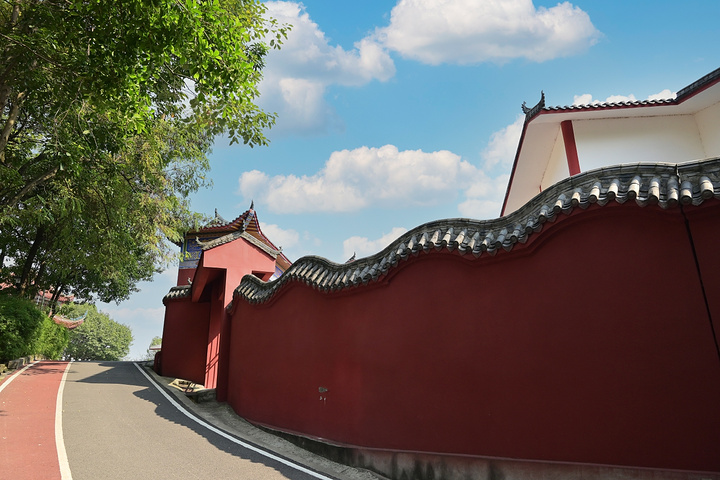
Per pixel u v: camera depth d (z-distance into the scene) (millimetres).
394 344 7207
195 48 6840
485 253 6203
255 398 10500
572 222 5531
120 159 13508
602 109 10719
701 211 4668
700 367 4531
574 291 5430
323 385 8414
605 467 4777
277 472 6816
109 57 6949
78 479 6195
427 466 6191
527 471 5297
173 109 9539
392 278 7500
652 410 4688
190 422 10047
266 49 9188
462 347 6320
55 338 22562
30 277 20812
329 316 8688
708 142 10633
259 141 9211
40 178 11531
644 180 5078
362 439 7316
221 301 14367
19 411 9828
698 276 4695
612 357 5020
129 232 16625
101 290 24297
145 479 6324
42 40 6988
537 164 13422
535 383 5516
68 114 9117
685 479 4348
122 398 12266
